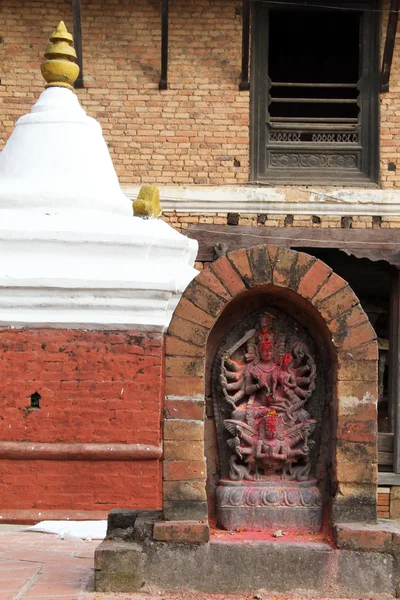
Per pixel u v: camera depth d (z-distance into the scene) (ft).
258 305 26.45
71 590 24.29
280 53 77.66
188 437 24.45
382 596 23.43
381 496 58.39
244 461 25.75
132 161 59.41
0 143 59.06
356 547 23.59
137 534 24.18
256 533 24.94
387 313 65.21
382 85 60.08
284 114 77.36
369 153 60.54
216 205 58.95
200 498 24.27
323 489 25.54
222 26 60.23
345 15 70.79
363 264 63.82
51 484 38.88
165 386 24.62
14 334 39.14
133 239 39.01
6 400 39.09
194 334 24.71
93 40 59.93
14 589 24.50
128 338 39.19
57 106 42.55
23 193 40.04
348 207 58.95
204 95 59.82
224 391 25.95
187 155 59.52
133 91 59.77
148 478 38.96
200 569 23.63
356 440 24.45
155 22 60.13
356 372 24.62
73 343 39.19
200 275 24.91
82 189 40.47
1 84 59.47
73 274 38.55
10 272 38.47
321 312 24.77
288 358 26.18
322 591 23.49
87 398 39.14
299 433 25.67
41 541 34.22
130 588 23.62
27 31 59.77
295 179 60.13
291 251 24.97
